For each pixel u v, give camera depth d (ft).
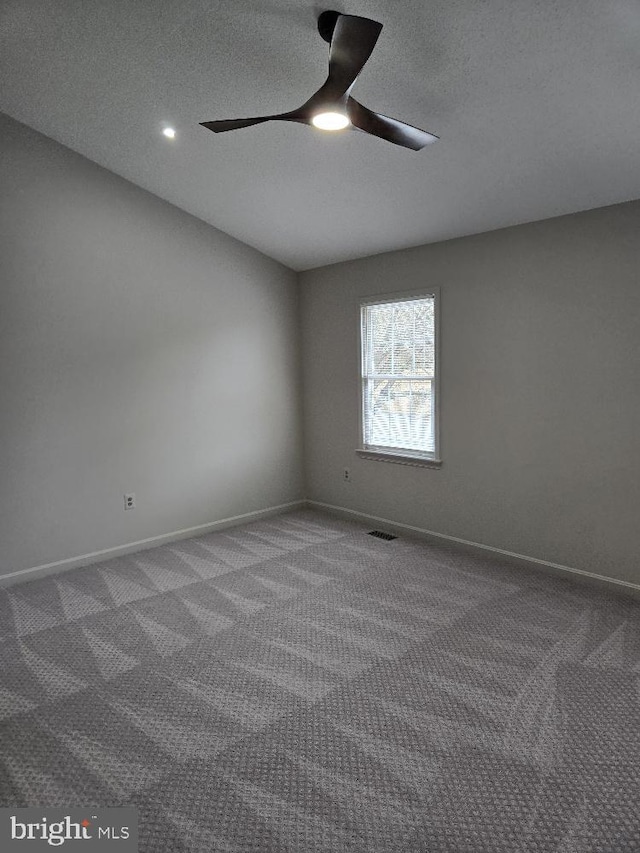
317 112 7.61
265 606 11.48
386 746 7.38
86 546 13.91
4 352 12.37
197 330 15.67
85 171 13.33
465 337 13.73
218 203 14.48
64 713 8.11
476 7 7.27
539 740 7.44
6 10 8.97
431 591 12.04
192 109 10.80
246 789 6.67
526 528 13.06
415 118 9.71
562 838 5.95
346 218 13.93
